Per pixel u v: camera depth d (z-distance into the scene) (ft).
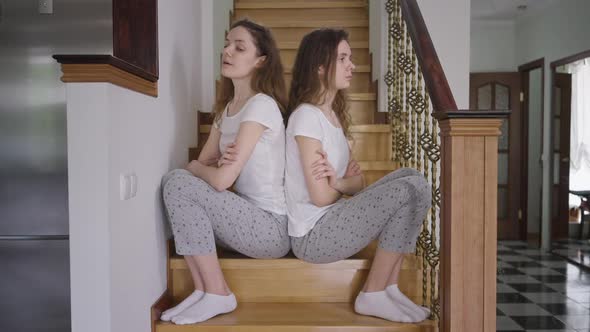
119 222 4.88
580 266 16.33
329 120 6.33
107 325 4.63
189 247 5.99
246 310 6.32
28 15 7.29
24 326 7.12
